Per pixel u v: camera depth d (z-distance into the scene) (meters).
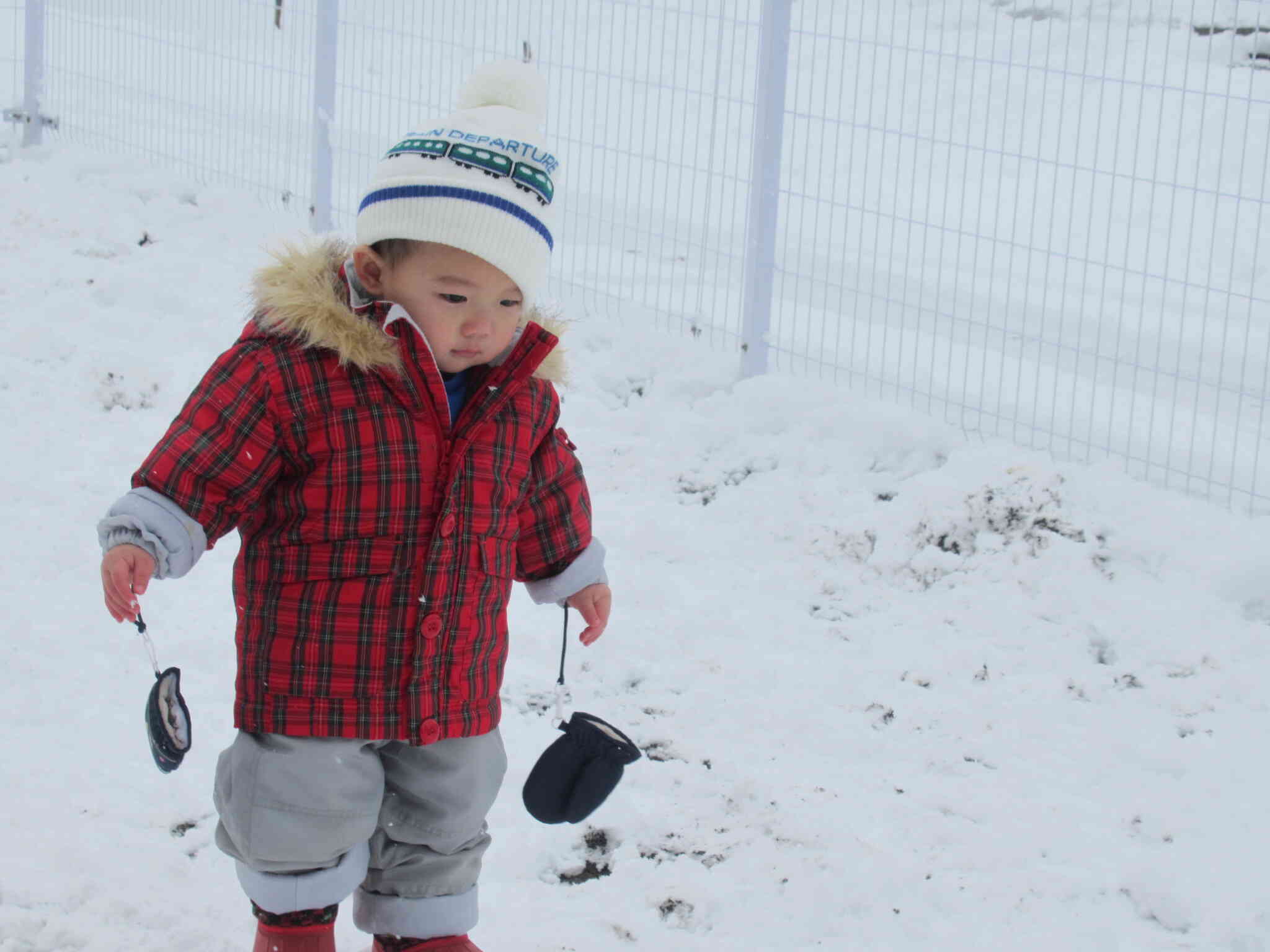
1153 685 5.30
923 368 8.07
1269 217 11.27
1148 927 3.95
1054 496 6.25
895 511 6.33
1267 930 3.90
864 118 14.11
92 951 3.43
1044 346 8.57
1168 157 12.55
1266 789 4.67
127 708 4.75
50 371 7.46
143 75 12.52
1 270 8.63
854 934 3.86
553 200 3.17
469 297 3.02
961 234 7.16
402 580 3.02
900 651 5.48
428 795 3.23
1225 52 14.09
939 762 4.79
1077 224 11.27
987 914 3.96
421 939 3.30
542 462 3.36
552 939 3.72
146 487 2.89
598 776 3.32
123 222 9.41
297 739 3.04
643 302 8.40
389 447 2.99
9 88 13.15
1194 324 9.07
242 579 3.10
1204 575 5.89
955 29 15.51
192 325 8.16
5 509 6.12
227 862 3.97
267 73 12.73
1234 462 6.60
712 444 7.14
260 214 9.88
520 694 5.08
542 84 3.31
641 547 6.24
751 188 7.53
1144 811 4.51
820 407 7.24
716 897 3.97
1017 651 5.51
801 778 4.64
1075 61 14.39
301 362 2.96
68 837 3.96
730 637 5.57
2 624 5.19
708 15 7.70
